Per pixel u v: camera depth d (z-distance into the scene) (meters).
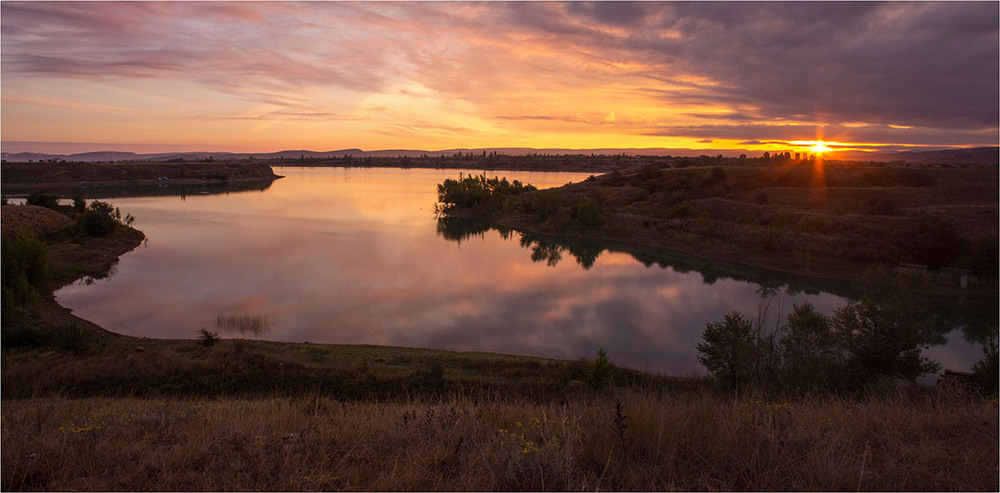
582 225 74.12
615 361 26.56
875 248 49.16
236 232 72.12
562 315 35.66
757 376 15.45
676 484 3.50
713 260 55.31
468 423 4.93
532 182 188.38
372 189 164.88
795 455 3.83
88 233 57.59
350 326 32.38
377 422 5.26
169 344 24.61
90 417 6.06
